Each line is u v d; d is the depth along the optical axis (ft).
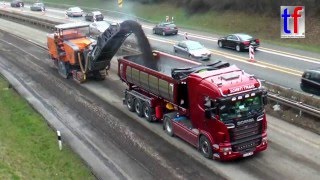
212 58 109.09
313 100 63.87
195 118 54.08
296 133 58.34
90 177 49.39
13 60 115.34
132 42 117.60
